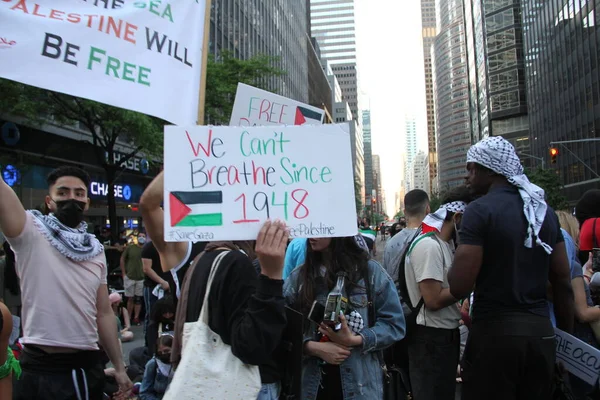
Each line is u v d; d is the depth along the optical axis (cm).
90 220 2136
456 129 13588
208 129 215
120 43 293
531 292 254
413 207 451
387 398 291
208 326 199
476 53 9431
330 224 211
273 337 191
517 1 7925
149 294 707
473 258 257
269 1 5381
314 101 8619
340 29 19088
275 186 213
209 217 209
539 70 6088
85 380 270
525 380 254
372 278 271
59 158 1906
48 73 267
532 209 260
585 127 4781
